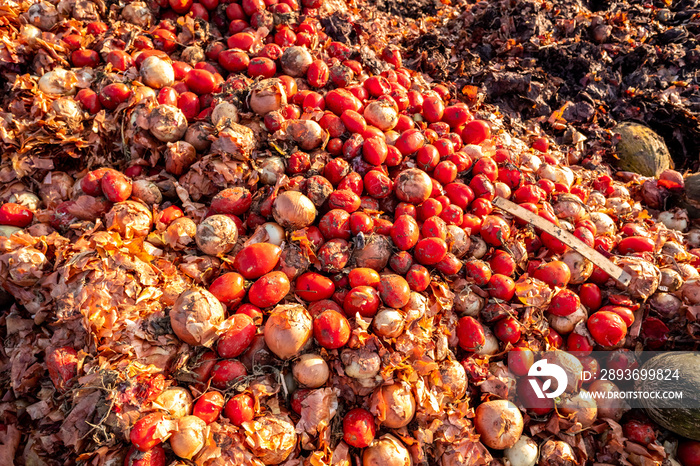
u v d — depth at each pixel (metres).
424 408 0.68
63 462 0.67
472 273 0.80
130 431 0.58
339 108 0.93
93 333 0.66
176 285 0.72
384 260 0.77
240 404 0.61
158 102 0.88
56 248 0.77
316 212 0.81
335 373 0.68
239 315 0.67
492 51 1.40
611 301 0.85
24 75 0.89
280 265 0.74
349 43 1.17
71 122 0.86
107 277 0.70
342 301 0.73
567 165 1.21
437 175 0.90
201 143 0.85
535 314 0.80
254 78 0.97
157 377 0.63
